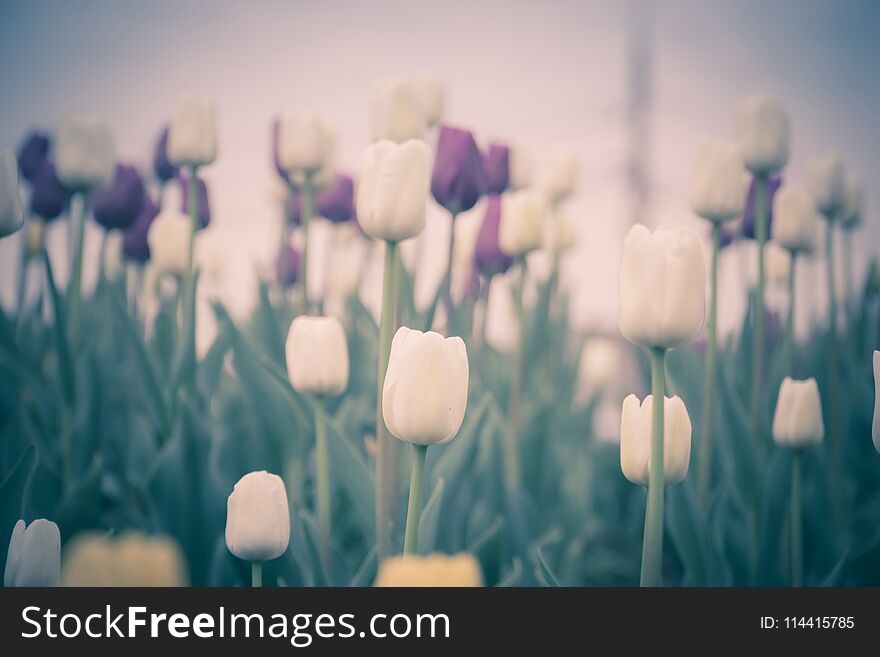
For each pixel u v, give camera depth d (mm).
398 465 1168
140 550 821
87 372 1344
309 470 1363
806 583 1327
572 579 1488
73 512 1220
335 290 1780
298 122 1322
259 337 1510
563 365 1858
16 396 1391
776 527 1282
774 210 1336
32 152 1495
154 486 1233
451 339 982
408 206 1083
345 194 1485
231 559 1215
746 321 1449
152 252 1503
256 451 1319
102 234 1456
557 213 1786
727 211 1235
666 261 976
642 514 1746
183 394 1229
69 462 1324
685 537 1216
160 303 1495
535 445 1488
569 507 1612
